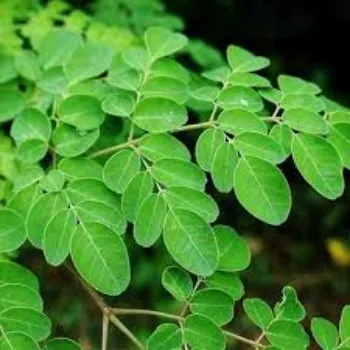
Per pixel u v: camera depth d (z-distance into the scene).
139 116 0.37
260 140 0.35
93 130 0.38
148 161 0.36
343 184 0.35
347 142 0.36
